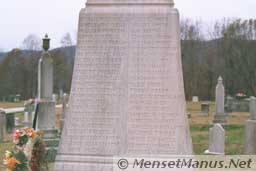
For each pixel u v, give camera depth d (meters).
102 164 10.36
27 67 81.19
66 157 10.50
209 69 72.88
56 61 76.81
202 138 25.22
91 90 10.51
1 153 18.58
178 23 10.39
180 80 10.37
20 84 81.19
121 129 10.36
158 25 10.37
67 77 76.94
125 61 10.43
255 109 19.22
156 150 10.26
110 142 10.38
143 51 10.39
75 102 10.54
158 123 10.29
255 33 73.56
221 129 18.78
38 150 9.98
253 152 18.72
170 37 10.32
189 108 53.25
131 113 10.35
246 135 18.91
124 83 10.41
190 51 74.88
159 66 10.34
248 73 72.25
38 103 20.30
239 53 72.75
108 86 10.46
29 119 31.03
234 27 74.44
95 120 10.45
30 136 9.83
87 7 10.65
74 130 10.51
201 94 72.25
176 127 10.24
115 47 10.48
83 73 10.55
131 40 10.44
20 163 9.35
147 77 10.35
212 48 74.69
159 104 10.30
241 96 60.28
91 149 10.42
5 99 79.81
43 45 20.97
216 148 18.80
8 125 30.02
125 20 10.48
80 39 10.59
